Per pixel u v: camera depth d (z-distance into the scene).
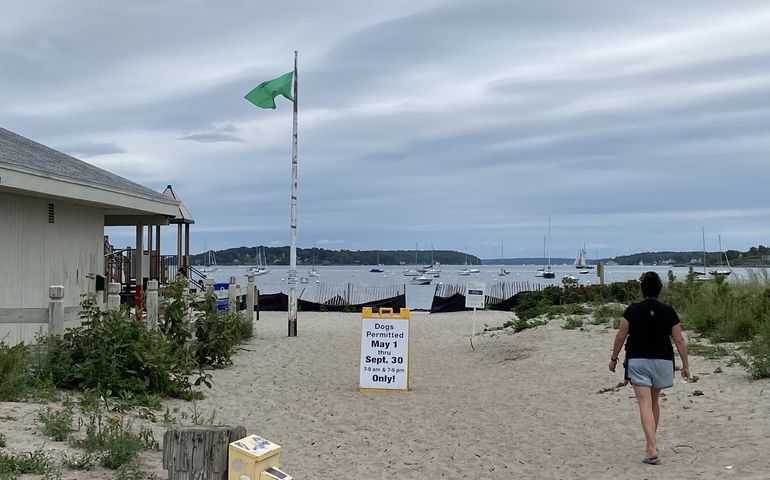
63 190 14.48
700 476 7.26
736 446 8.16
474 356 17.53
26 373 10.27
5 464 6.26
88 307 11.38
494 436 9.70
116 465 6.89
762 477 6.96
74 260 16.92
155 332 12.34
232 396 12.50
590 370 13.70
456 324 25.95
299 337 21.55
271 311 33.75
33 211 15.04
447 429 10.18
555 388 12.62
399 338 13.35
